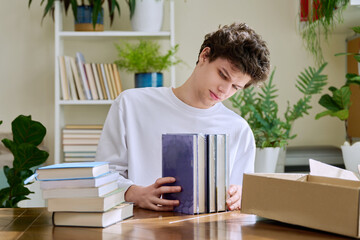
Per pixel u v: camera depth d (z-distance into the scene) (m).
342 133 3.12
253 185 1.18
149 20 2.79
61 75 2.78
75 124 3.04
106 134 1.80
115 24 3.04
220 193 1.31
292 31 3.10
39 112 3.05
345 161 2.39
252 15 3.10
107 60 3.05
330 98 2.68
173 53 2.77
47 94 3.05
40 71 3.04
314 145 3.09
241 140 1.83
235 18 3.10
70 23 3.03
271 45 3.10
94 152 2.76
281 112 3.10
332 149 2.84
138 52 2.79
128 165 1.76
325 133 3.12
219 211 1.31
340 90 2.58
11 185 1.97
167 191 1.31
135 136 1.78
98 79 2.80
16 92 3.04
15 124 1.87
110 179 1.20
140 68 2.76
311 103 3.11
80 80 2.79
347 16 2.52
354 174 1.27
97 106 3.06
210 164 1.30
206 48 1.58
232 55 1.47
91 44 3.05
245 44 1.48
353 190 1.00
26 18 3.03
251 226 1.13
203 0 3.10
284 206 1.11
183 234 1.06
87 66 2.79
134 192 1.40
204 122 1.78
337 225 1.02
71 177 1.13
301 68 3.11
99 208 1.12
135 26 2.81
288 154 2.78
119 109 1.79
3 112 3.04
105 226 1.13
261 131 2.70
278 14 3.10
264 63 1.51
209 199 1.30
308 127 3.12
